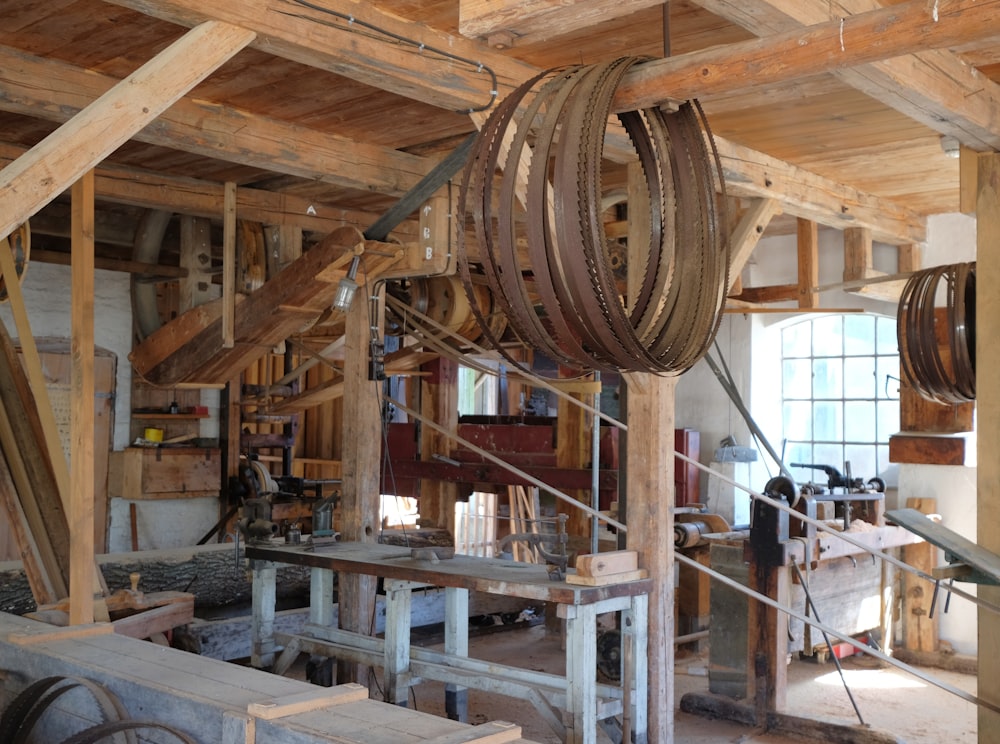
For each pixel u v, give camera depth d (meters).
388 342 9.38
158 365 6.64
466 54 3.88
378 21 3.58
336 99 4.73
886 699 6.16
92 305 4.34
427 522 8.73
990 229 4.46
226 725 3.19
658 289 2.93
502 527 10.98
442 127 5.18
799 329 8.59
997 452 4.42
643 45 4.05
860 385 8.23
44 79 4.31
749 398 8.54
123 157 5.60
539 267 2.64
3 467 4.91
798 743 5.36
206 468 8.12
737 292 7.39
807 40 2.52
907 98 3.72
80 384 4.32
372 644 5.30
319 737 2.98
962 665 6.90
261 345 6.21
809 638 6.20
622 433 5.80
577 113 2.60
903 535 6.70
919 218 7.22
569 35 3.91
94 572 4.71
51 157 3.01
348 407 5.86
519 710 5.88
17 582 6.14
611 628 6.18
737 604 5.80
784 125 5.01
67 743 3.17
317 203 6.53
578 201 2.55
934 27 2.37
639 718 4.59
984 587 4.44
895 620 7.21
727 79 2.64
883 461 8.08
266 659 5.74
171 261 7.72
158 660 3.85
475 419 9.12
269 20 3.29
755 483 8.62
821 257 7.98
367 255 5.26
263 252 6.30
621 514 5.79
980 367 4.47
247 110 4.93
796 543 5.66
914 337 5.43
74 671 3.83
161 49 4.21
